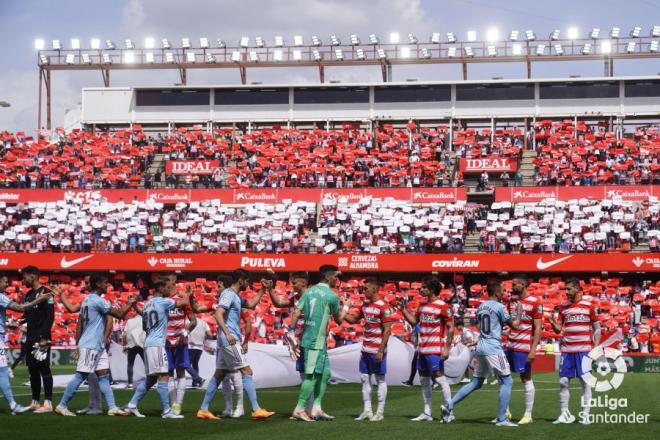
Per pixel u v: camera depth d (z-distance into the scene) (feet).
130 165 175.94
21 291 147.43
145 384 54.39
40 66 200.95
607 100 181.88
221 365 53.31
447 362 87.20
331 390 81.25
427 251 150.61
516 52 191.52
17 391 75.66
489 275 150.41
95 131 194.90
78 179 172.04
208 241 155.43
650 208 151.02
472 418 56.70
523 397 74.79
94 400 56.34
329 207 160.66
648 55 188.34
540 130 179.93
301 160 171.94
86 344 54.13
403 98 186.70
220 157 176.35
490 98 184.65
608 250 145.69
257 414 52.85
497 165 166.40
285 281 155.02
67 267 151.74
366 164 171.22
